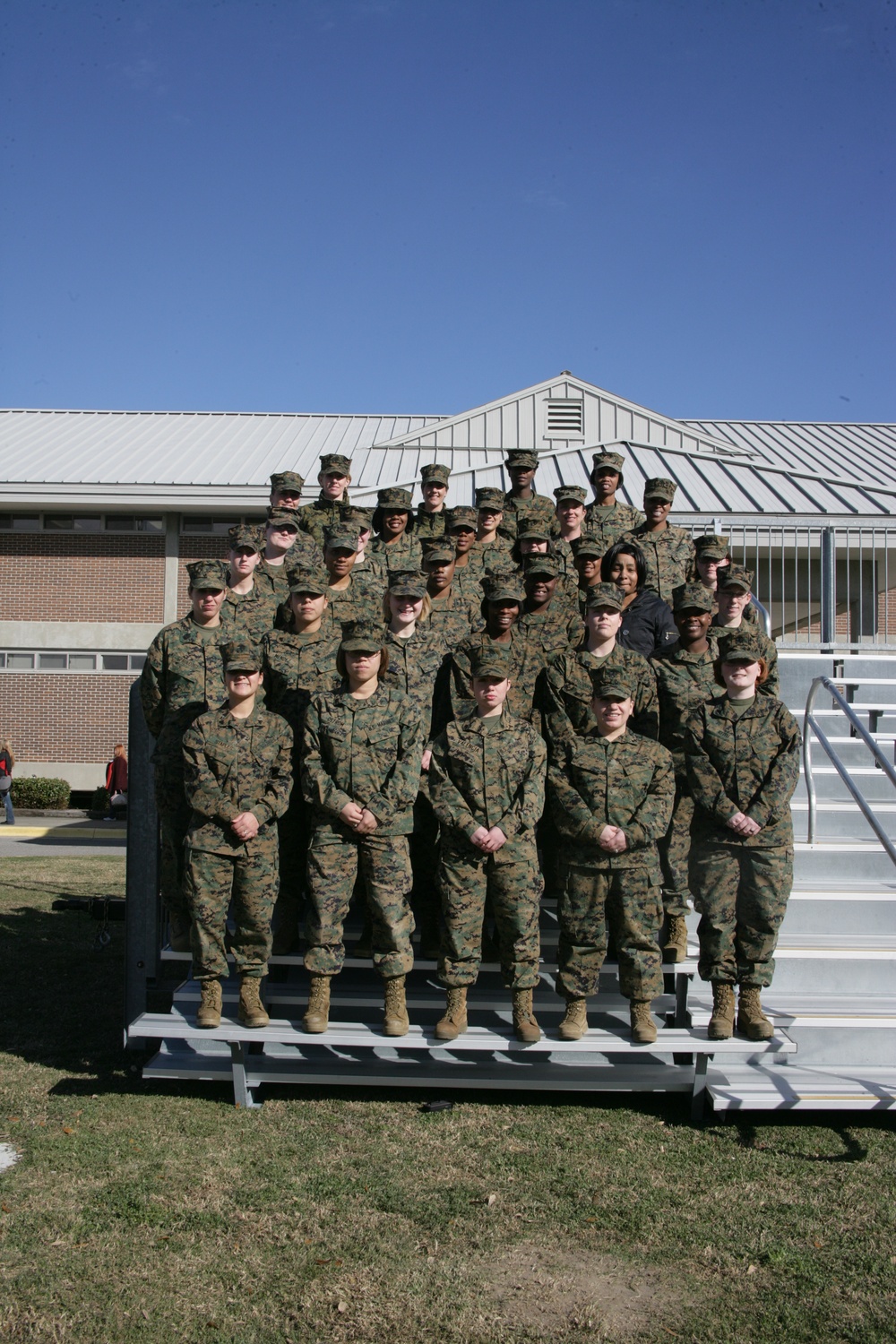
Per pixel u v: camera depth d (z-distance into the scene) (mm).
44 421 31391
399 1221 4574
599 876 5750
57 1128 5574
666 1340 3736
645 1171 5129
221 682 6500
